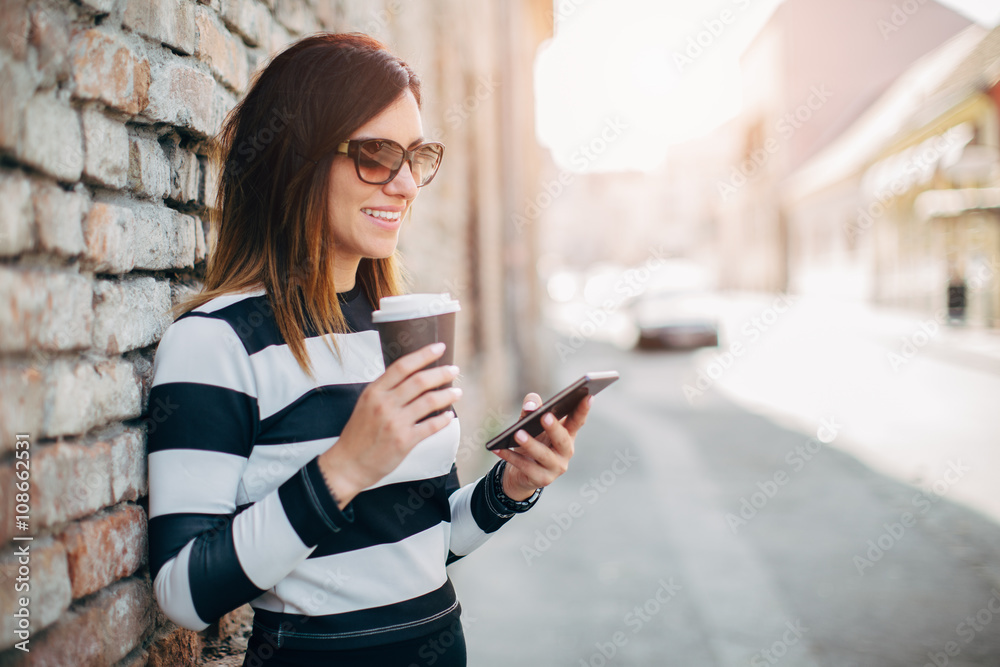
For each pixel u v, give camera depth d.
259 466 1.04
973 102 13.51
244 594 0.91
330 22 2.64
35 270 0.94
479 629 3.28
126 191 1.21
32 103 0.93
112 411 1.11
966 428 6.75
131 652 1.17
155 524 0.95
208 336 1.01
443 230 5.54
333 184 1.15
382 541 1.09
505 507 1.31
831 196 23.84
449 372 0.92
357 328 1.22
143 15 1.23
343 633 1.06
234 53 1.70
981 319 13.51
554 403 1.14
